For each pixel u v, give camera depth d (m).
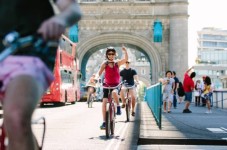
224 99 29.97
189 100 24.17
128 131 12.58
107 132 11.31
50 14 2.93
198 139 10.84
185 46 55.47
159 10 56.22
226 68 117.00
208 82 24.33
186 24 55.53
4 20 2.86
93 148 9.48
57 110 27.05
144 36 56.47
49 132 12.85
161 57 56.34
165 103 24.11
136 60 134.12
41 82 2.65
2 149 3.16
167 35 56.34
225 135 11.86
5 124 2.54
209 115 21.83
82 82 58.00
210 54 154.00
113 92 11.75
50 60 2.84
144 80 131.38
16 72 2.56
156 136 11.34
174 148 10.16
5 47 2.82
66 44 33.97
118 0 56.69
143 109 28.17
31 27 2.86
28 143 2.55
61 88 31.23
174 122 16.66
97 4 56.34
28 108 2.49
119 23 56.72
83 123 16.53
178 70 55.22
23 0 2.87
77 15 2.67
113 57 11.72
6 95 2.53
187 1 55.62
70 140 10.91
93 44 57.09
